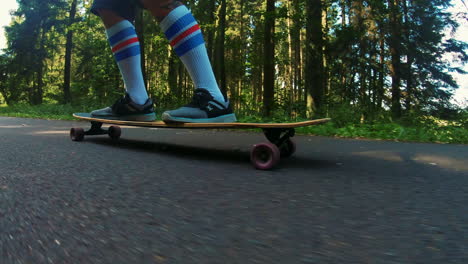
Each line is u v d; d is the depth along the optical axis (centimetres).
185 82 2069
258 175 169
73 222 93
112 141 333
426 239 84
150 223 93
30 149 253
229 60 1391
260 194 130
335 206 114
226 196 125
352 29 990
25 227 88
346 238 84
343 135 521
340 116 693
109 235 84
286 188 141
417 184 152
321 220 99
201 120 236
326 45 946
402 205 116
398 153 277
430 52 1366
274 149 182
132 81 290
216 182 151
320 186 146
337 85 984
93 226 90
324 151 290
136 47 290
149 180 151
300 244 80
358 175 173
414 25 1324
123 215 100
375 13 1129
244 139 395
